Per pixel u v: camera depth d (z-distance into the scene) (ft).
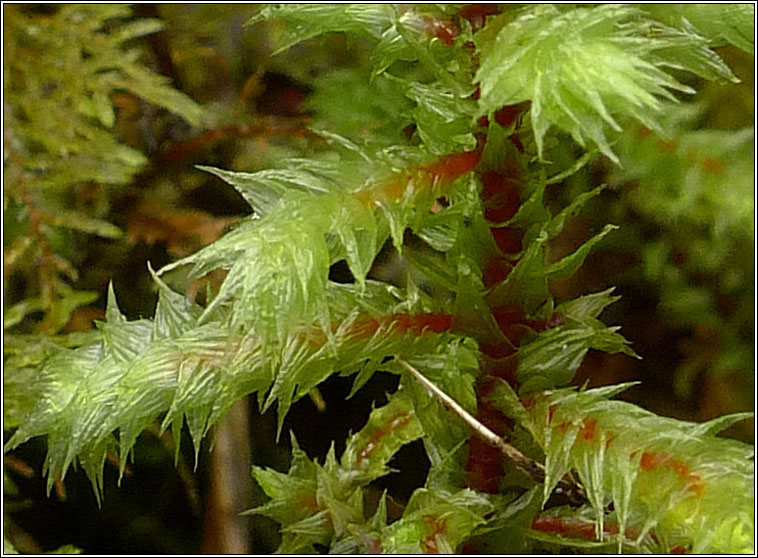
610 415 0.25
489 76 0.23
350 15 0.26
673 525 0.24
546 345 0.26
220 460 0.37
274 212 0.24
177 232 0.37
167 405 0.25
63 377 0.26
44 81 0.36
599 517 0.24
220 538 0.37
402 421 0.28
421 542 0.25
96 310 0.37
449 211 0.25
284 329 0.24
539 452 0.26
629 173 0.36
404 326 0.26
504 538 0.26
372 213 0.25
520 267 0.25
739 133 0.36
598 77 0.23
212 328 0.26
